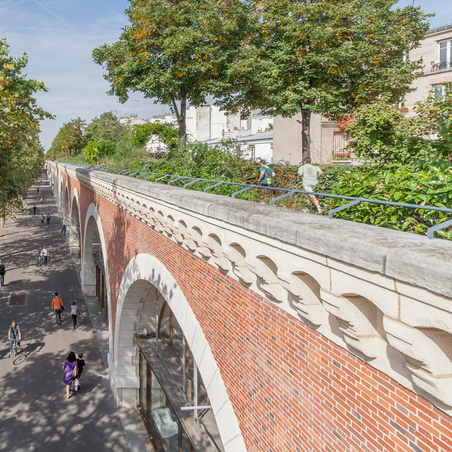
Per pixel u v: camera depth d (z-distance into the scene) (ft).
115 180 42.06
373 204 15.15
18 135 43.19
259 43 63.67
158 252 29.58
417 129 23.39
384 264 7.97
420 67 61.36
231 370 17.47
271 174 29.81
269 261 13.56
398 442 8.85
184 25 61.31
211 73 62.13
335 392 10.91
